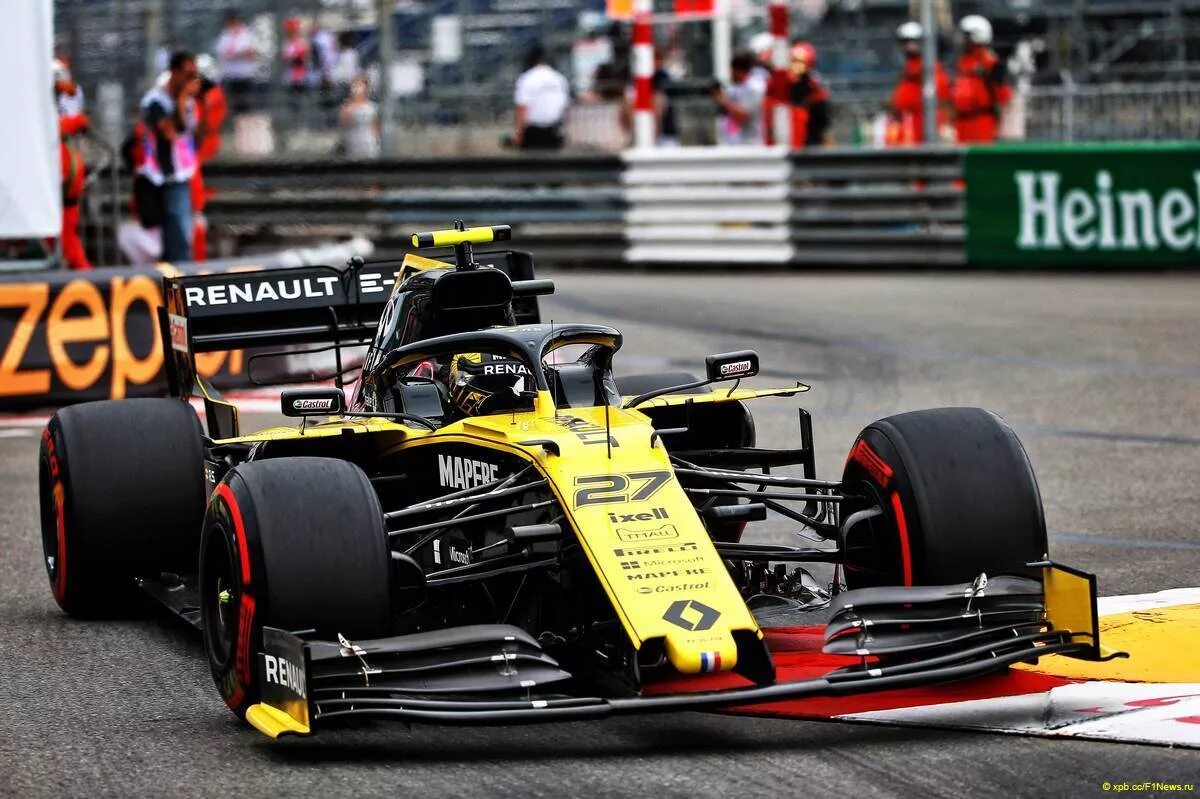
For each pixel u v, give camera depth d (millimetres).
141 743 16906
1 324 38500
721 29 76188
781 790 14797
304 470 17016
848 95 75312
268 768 15922
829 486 18875
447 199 62688
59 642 21281
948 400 35906
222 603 17234
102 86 74500
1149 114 64188
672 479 17141
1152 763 15164
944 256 57125
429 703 15180
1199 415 34062
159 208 50562
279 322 25078
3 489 30906
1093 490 28125
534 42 86438
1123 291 51562
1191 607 20688
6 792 15531
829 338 44000
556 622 17562
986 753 15555
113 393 39594
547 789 15031
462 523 17281
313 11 78500
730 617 15609
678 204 60031
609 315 48781
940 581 17188
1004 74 64562
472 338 19328
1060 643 16469
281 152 74750
